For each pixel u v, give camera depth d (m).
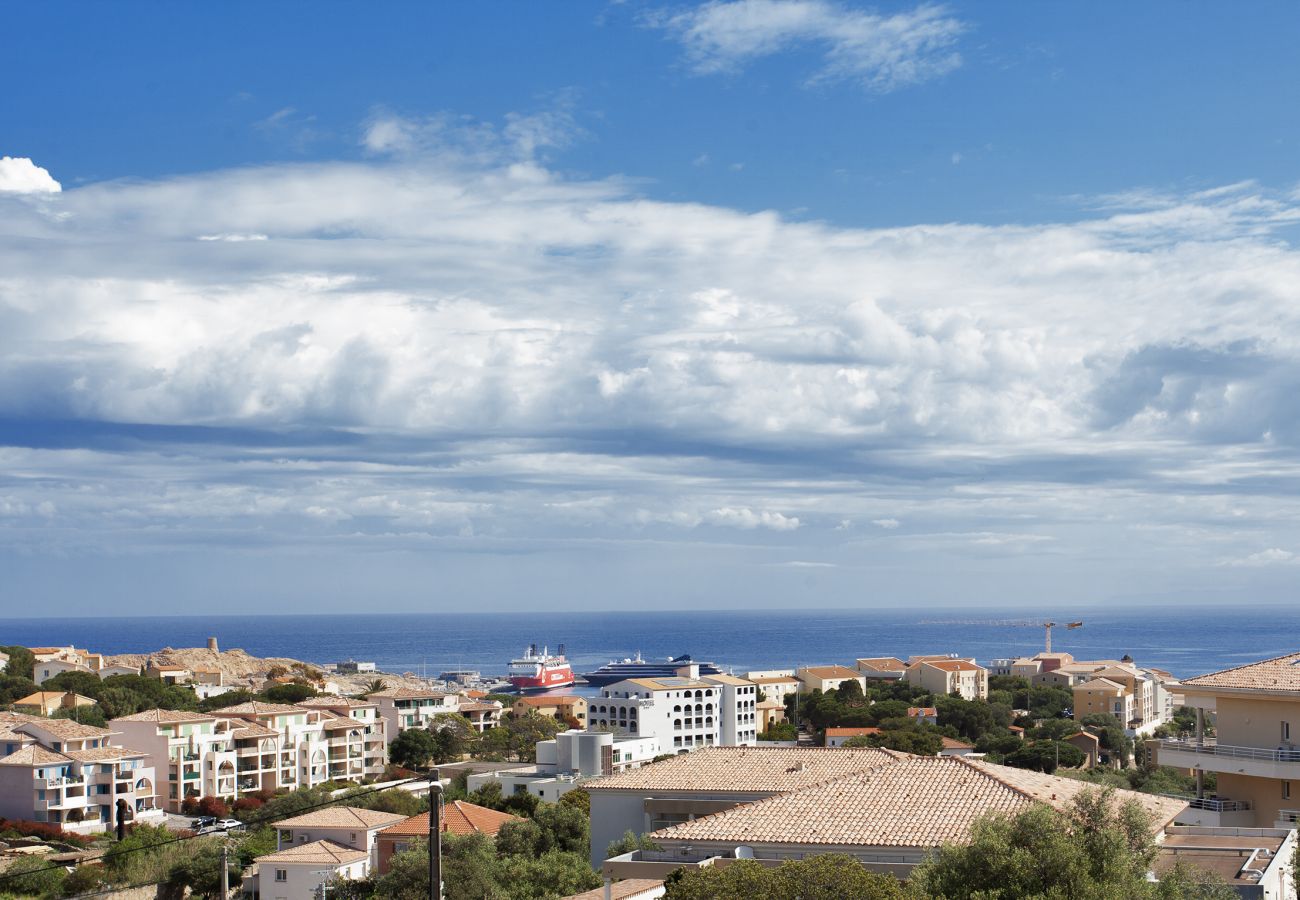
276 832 139.75
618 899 57.03
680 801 76.94
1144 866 47.06
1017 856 42.59
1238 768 69.81
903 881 52.25
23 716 179.62
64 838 152.75
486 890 80.12
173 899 127.94
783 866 45.72
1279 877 57.47
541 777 162.62
